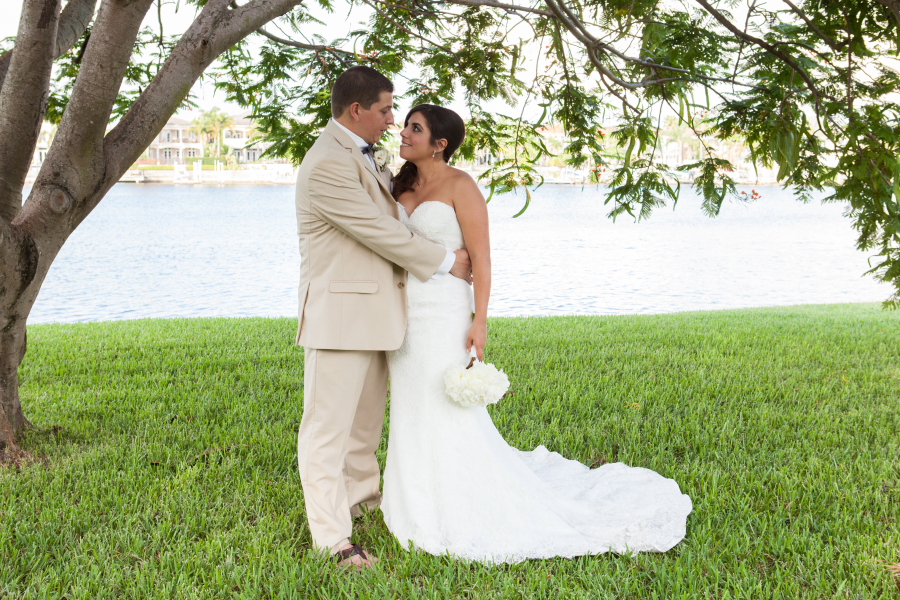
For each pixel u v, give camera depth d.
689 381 5.46
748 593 2.32
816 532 2.83
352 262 2.70
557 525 2.89
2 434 3.76
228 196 67.50
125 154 3.68
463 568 2.63
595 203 59.03
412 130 2.93
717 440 3.97
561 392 5.12
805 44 3.41
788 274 17.55
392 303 2.77
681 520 2.91
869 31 3.31
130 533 2.80
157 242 26.25
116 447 3.89
